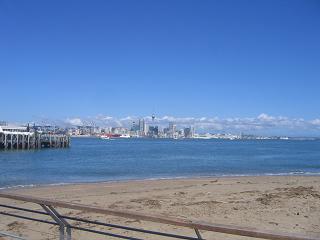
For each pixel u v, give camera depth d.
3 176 34.91
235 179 28.16
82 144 160.12
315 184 23.20
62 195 18.69
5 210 13.38
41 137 95.69
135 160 62.06
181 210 13.69
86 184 24.97
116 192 19.47
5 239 9.10
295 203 15.02
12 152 80.12
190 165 51.31
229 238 9.73
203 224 4.38
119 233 10.20
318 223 11.91
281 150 114.19
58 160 60.59
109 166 48.91
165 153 87.81
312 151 107.31
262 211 13.51
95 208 5.13
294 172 41.06
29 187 23.12
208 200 15.79
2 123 95.94
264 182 24.94
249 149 120.69
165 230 10.52
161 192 18.80
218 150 109.19
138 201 15.62
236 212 13.35
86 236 9.89
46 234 10.09
